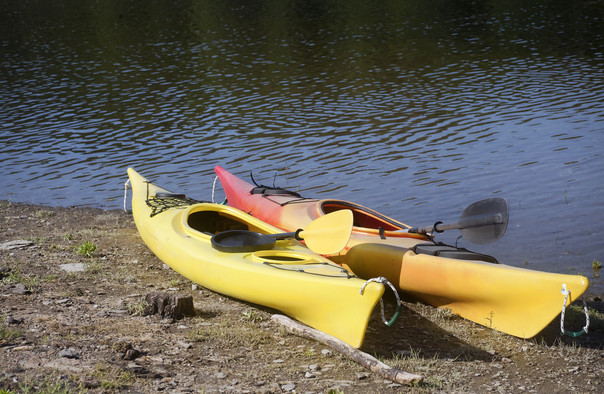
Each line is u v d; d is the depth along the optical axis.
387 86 19.70
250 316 6.00
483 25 32.22
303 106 17.62
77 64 25.33
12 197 11.30
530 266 8.39
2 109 18.34
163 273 7.30
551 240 9.16
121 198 11.30
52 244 8.15
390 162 12.75
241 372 4.86
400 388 4.73
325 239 6.21
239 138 14.78
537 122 15.23
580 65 21.72
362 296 5.25
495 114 16.08
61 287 6.53
